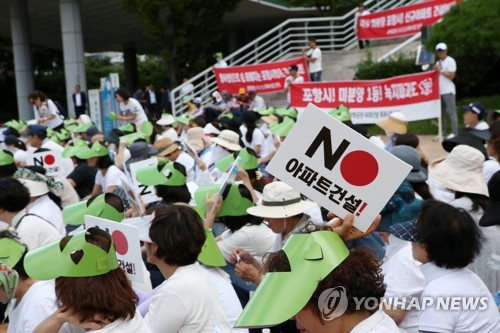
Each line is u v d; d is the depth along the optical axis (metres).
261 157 11.05
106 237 3.08
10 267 3.79
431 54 16.61
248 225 5.16
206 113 18.06
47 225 5.49
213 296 3.78
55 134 15.41
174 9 26.20
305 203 4.86
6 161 8.60
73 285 3.02
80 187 9.21
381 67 21.17
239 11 31.38
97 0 28.84
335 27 25.88
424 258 3.55
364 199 2.62
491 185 4.30
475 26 17.05
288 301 2.34
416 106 14.87
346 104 15.60
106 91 21.41
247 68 21.95
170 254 3.75
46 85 44.62
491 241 4.29
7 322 5.32
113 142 10.63
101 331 3.04
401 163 2.55
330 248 2.44
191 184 6.92
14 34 30.41
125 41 40.25
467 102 19.06
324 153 2.63
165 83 47.88
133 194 5.96
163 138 8.92
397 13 23.19
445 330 3.40
